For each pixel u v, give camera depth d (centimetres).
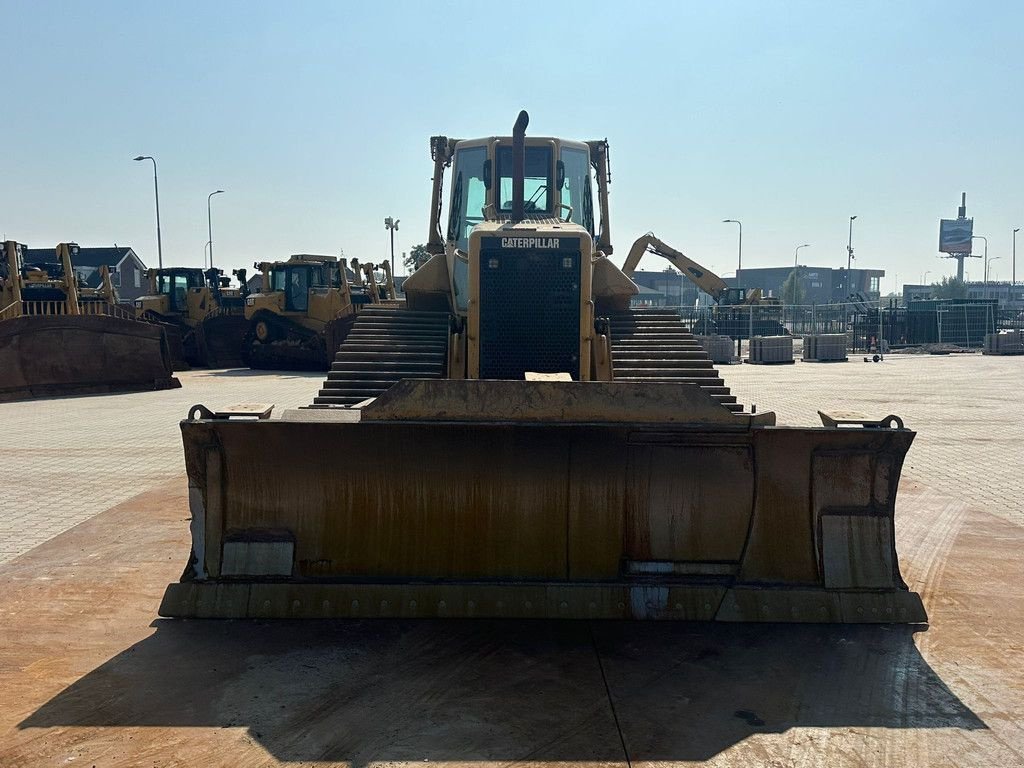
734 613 472
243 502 484
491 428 467
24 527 712
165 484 886
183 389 1964
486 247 592
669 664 429
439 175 811
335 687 403
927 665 430
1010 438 1212
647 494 479
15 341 1764
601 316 769
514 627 473
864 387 1981
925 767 335
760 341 3042
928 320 3972
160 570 591
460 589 476
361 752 345
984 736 361
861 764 338
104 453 1087
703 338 3112
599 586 477
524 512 480
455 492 478
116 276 6212
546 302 593
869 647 450
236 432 472
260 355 2688
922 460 1040
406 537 481
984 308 4022
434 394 468
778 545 481
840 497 484
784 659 435
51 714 377
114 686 404
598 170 809
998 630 481
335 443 473
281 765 335
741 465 478
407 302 775
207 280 3388
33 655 441
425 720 371
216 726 366
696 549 482
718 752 346
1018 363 2981
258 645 448
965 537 691
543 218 697
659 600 474
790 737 359
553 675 416
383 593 476
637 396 467
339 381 681
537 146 731
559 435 471
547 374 583
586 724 369
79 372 1858
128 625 481
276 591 481
